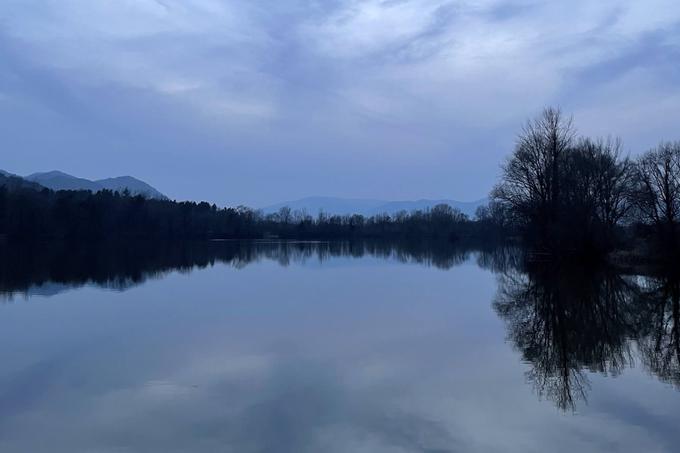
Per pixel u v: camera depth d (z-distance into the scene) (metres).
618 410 13.59
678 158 57.03
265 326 24.34
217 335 22.47
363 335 22.38
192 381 16.08
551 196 59.16
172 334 22.78
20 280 44.38
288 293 36.25
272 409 13.62
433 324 24.77
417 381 15.99
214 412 13.44
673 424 12.66
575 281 41.12
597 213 60.44
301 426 12.52
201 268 58.28
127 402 14.25
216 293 36.34
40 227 117.81
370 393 14.86
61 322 25.70
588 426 12.55
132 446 11.59
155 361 18.38
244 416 13.15
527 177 60.53
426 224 192.12
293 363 17.97
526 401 14.27
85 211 126.12
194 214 170.12
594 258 56.41
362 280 45.19
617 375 16.75
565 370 17.28
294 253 92.81
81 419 13.11
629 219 61.44
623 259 53.09
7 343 21.28
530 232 60.69
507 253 90.69
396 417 13.06
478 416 13.15
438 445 11.46
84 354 19.41
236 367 17.52
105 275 49.09
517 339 21.70
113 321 25.91
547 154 59.16
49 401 14.41
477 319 26.16
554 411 13.52
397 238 189.12
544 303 31.05
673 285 38.38
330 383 15.76
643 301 31.70
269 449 11.30
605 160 59.34
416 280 44.97
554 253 58.41
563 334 22.83
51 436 12.15
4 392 15.19
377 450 11.19
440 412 13.41
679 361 18.41
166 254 84.06
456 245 131.88
